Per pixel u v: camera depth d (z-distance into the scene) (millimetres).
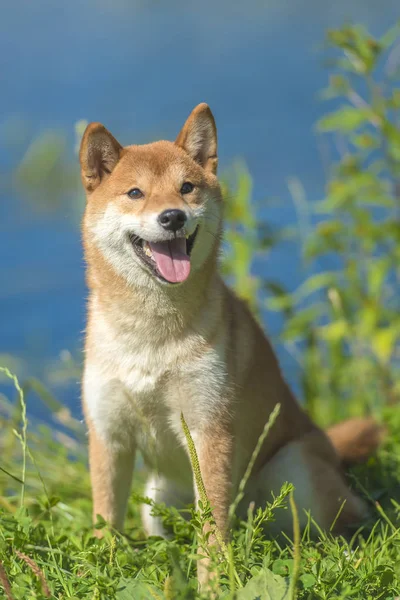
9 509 9148
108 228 8320
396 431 10820
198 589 7031
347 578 6992
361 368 12414
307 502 8797
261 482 9070
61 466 10891
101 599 6641
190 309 8141
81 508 9766
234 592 6133
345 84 12000
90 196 8641
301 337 12805
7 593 6250
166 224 7996
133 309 8148
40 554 7656
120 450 8500
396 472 9945
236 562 6898
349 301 12305
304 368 13172
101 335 8320
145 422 7805
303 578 6832
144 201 8281
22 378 15016
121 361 8188
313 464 8953
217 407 8164
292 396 9703
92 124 8516
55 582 7055
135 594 6645
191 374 8094
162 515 8211
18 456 11266
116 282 8258
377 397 12469
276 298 12508
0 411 12609
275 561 7184
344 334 11953
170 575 7102
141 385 8117
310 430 9641
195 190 8539
